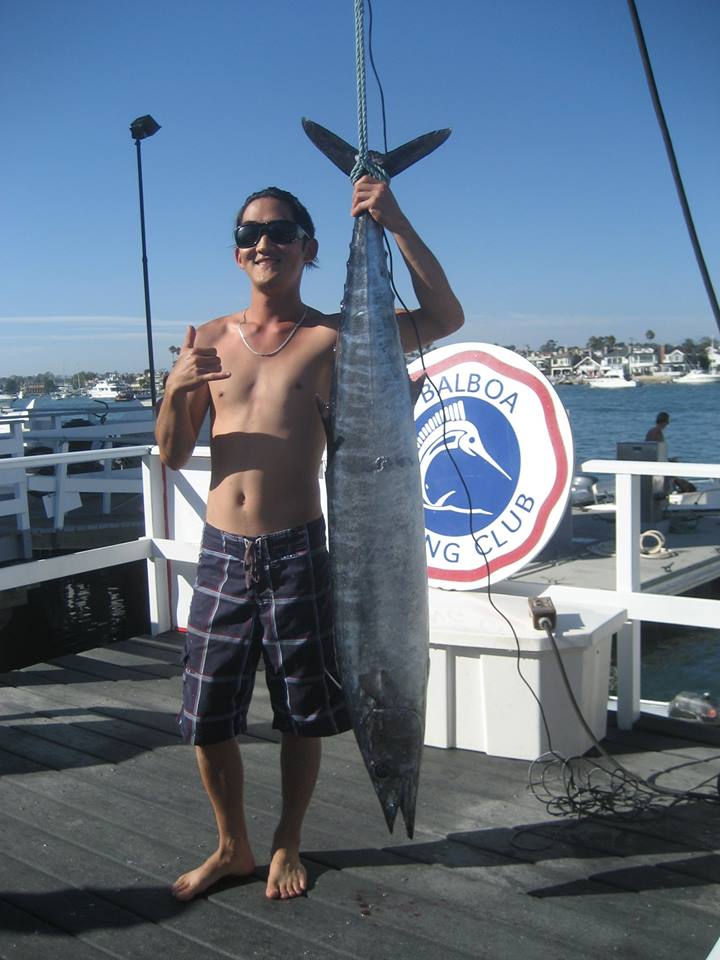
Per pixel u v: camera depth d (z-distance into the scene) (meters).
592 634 3.12
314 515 2.35
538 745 3.17
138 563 9.76
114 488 10.75
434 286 2.12
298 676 2.32
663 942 2.15
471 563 3.62
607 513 9.88
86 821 2.86
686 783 3.03
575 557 7.92
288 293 2.36
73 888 2.46
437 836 2.71
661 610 3.36
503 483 3.55
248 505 2.30
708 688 6.52
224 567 2.33
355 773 3.19
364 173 2.05
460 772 3.14
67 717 3.80
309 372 2.31
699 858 2.55
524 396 3.50
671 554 7.73
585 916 2.27
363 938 2.20
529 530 3.48
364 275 2.00
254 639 2.34
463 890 2.41
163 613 5.03
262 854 2.62
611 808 2.84
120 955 2.16
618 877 2.46
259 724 3.68
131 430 12.08
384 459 1.94
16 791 3.09
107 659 4.60
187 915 2.32
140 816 2.89
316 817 2.85
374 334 1.97
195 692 2.34
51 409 14.20
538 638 3.07
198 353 2.18
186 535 4.92
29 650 8.77
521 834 2.71
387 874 2.49
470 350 3.64
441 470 3.70
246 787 3.09
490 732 3.24
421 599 1.97
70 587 9.52
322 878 2.48
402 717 1.95
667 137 2.48
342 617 1.98
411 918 2.28
